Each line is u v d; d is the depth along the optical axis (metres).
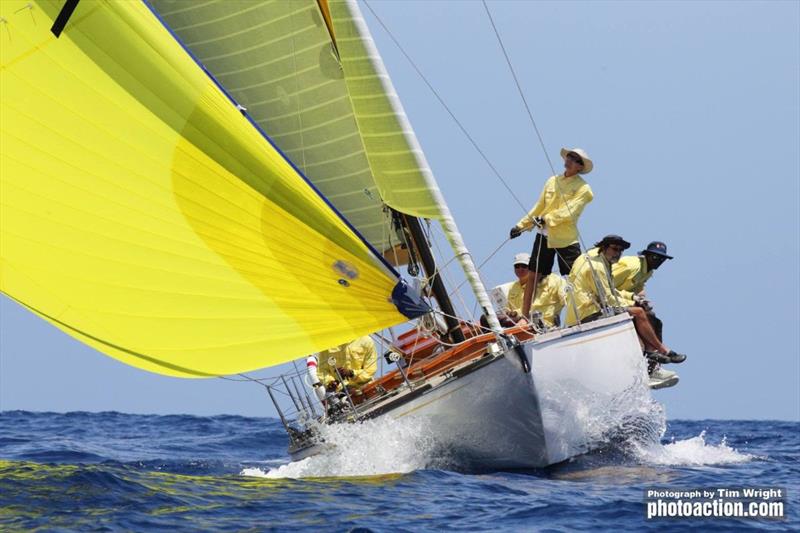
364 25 46.19
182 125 43.03
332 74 51.03
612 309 51.38
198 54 52.25
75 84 42.28
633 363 50.91
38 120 42.28
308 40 50.97
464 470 45.34
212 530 34.75
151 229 42.88
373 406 46.03
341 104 51.22
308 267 44.25
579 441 46.69
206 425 80.06
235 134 43.53
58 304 43.31
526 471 45.38
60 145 42.34
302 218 44.00
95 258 42.88
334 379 50.81
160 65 43.16
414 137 46.44
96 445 63.38
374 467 45.09
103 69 42.47
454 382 43.84
